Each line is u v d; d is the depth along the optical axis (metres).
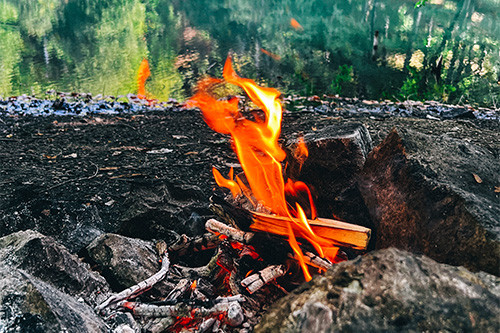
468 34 18.77
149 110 7.48
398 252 1.70
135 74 13.58
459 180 2.47
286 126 6.29
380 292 1.54
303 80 11.95
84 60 15.62
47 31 21.64
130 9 28.55
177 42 19.09
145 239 3.33
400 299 1.51
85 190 4.15
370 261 1.67
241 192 3.56
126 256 2.84
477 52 15.79
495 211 2.16
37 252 2.48
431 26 20.64
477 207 2.14
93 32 21.66
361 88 11.20
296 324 1.52
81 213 3.66
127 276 2.76
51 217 3.56
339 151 3.05
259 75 13.35
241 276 2.80
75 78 12.96
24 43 18.50
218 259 2.89
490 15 22.20
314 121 6.50
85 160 4.98
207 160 5.07
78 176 4.50
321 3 28.03
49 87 11.72
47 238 2.60
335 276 1.63
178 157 5.16
